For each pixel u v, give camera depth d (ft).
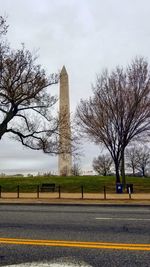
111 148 106.32
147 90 102.53
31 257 20.90
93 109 107.04
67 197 82.23
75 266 18.95
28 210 50.85
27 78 99.19
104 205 64.28
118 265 19.04
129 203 66.39
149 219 38.47
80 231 29.81
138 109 102.37
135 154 286.25
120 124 103.19
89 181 128.67
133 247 23.34
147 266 18.83
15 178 146.41
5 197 82.94
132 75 103.40
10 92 95.81
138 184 122.11
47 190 107.76
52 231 29.78
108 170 276.62
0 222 35.55
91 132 106.11
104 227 32.07
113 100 102.83
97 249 22.85
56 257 20.88
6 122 100.17
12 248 23.25
